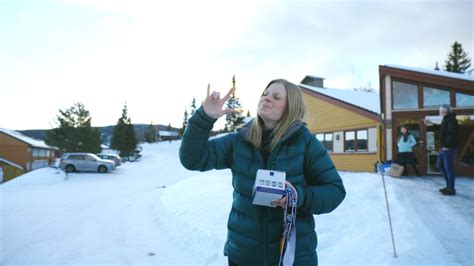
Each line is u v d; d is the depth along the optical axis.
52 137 36.56
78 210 8.68
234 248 1.71
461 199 6.58
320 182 1.69
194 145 1.73
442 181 9.25
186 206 7.23
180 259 4.55
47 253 5.00
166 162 39.66
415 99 12.05
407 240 4.19
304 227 1.65
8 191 13.88
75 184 16.84
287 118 1.73
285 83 1.81
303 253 1.61
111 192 12.84
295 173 1.65
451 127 6.99
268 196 1.46
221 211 6.38
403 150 10.92
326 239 4.39
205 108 1.73
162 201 8.80
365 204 6.15
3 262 4.66
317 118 18.61
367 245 4.09
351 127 15.78
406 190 7.57
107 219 7.43
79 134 36.44
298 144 1.70
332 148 17.22
